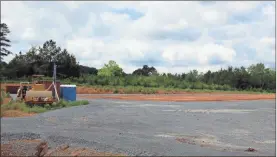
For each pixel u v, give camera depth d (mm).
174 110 23031
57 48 66125
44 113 19391
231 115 20750
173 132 14164
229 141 12562
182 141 12094
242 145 11852
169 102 30375
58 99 24453
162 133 13828
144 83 56688
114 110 21844
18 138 12414
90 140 11984
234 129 15477
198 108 24844
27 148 11211
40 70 62406
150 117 18828
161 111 22141
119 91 45594
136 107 24391
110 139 12219
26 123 15445
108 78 57562
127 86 52906
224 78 68312
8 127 14320
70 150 10734
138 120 17453
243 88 67375
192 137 13117
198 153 10055
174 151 10344
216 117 19656
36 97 23047
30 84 25375
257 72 73938
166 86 57375
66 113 19406
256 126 16484
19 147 11305
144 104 27406
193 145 11336
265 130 15336
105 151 10531
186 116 19766
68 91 27438
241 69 73062
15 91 36875
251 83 67625
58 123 15750
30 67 63406
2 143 11758
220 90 59719
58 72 64250
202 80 67750
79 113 19531
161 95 42156
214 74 70500
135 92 46031
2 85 38750
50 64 64188
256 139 13109
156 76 63188
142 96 38906
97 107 23297
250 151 10656
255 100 35312
